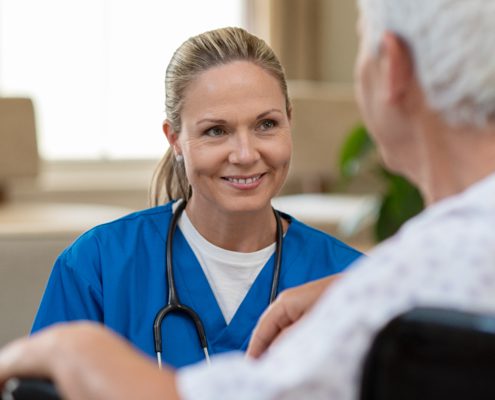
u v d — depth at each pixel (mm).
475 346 772
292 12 6043
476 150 927
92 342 925
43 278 3457
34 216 4430
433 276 843
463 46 886
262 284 1890
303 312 1245
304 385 828
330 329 845
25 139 4961
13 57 5707
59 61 5809
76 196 5809
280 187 1846
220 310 1853
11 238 3426
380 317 833
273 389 830
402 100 955
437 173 964
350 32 6293
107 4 5863
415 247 860
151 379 881
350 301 852
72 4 5801
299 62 6090
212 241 1889
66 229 3506
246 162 1752
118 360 906
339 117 5609
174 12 5996
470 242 846
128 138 5996
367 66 981
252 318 1862
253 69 1776
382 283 850
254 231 1887
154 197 2076
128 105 5980
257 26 6102
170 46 6012
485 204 870
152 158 6020
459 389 790
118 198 5898
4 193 5312
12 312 3432
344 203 5340
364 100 1000
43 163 5766
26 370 948
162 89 6020
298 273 1916
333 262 1947
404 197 4363
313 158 5555
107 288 1826
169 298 1832
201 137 1784
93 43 5867
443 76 901
